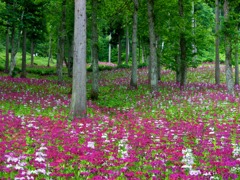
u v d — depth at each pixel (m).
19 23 30.58
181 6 26.36
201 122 13.65
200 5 52.88
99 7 25.25
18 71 41.09
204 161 7.58
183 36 25.83
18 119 12.82
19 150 8.23
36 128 11.12
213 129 11.63
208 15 53.78
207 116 15.03
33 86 25.45
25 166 7.05
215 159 7.96
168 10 28.00
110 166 7.33
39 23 35.28
